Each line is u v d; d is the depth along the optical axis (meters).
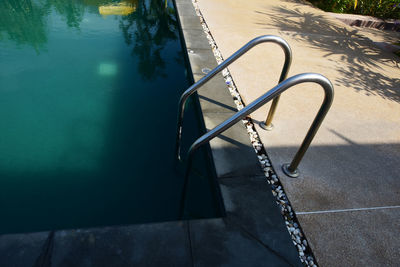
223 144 1.87
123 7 4.85
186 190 1.56
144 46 3.59
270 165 1.78
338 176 1.76
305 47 3.70
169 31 4.12
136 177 1.79
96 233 1.23
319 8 5.75
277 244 1.30
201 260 1.18
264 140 1.98
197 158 1.97
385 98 2.76
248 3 5.23
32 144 1.95
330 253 1.31
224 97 2.39
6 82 2.59
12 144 1.93
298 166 1.79
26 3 4.56
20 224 1.45
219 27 3.90
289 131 2.11
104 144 2.01
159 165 1.89
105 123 2.22
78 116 2.26
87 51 3.31
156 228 1.29
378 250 1.35
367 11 5.68
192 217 1.56
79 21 4.13
